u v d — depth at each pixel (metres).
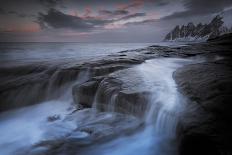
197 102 6.12
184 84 8.05
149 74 10.98
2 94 10.83
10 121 9.13
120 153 6.11
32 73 14.11
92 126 7.15
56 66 14.79
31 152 6.31
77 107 9.87
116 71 11.84
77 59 18.81
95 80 10.24
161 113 6.50
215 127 4.80
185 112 5.78
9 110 10.56
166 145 5.96
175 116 5.86
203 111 5.55
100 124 7.27
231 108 5.33
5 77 13.38
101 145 6.27
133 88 8.54
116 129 6.87
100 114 8.36
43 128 7.93
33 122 8.91
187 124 5.12
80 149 6.10
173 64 14.57
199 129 4.82
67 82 12.67
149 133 6.81
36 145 6.67
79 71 12.76
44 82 12.48
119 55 20.47
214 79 7.77
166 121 6.22
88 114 8.48
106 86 9.12
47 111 10.16
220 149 4.27
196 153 4.63
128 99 7.83
